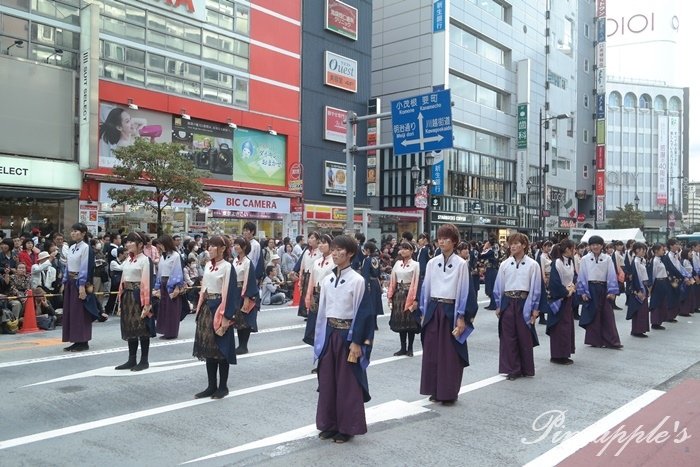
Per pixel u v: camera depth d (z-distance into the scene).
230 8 25.44
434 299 6.50
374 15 40.31
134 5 21.64
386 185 39.75
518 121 45.03
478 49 41.59
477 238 41.53
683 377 7.80
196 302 13.94
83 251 8.99
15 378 7.30
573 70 55.75
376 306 10.88
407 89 38.59
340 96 31.14
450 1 37.81
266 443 5.04
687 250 15.51
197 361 8.36
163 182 18.28
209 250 6.48
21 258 11.84
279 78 27.75
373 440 5.16
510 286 7.73
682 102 91.56
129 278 7.75
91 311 9.05
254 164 26.50
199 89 24.11
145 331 7.70
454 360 6.35
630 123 89.56
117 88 21.03
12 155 17.84
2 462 4.59
